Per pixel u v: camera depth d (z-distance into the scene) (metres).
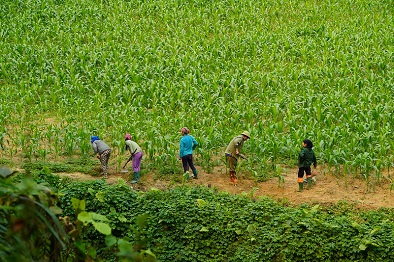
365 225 19.75
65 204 21.20
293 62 45.31
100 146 26.38
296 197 23.92
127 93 37.75
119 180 22.66
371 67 43.22
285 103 35.31
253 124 33.44
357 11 59.28
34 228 7.61
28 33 52.72
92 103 36.34
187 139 25.98
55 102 37.78
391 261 18.12
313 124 31.75
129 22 56.44
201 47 48.81
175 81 41.44
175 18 57.47
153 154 28.19
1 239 6.98
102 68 44.53
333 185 25.41
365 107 33.84
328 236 19.19
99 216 8.62
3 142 31.20
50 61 45.81
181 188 23.50
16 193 7.51
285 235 19.38
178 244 19.91
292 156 28.64
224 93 37.56
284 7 61.19
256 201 22.94
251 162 27.06
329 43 48.59
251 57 46.84
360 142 28.56
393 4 60.56
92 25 56.81
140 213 21.03
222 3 61.44
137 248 8.01
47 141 31.75
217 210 20.95
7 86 40.94
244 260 19.05
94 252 8.69
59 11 59.44
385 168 27.42
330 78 40.69
